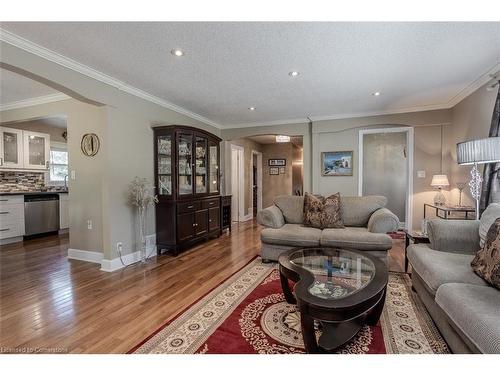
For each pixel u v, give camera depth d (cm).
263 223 339
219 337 173
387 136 607
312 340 146
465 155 253
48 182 549
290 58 255
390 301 224
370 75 300
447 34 215
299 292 151
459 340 141
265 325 188
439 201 394
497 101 281
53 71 246
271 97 379
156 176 375
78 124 346
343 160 494
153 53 243
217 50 238
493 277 152
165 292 246
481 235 202
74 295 240
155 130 373
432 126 438
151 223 370
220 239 467
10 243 437
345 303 135
